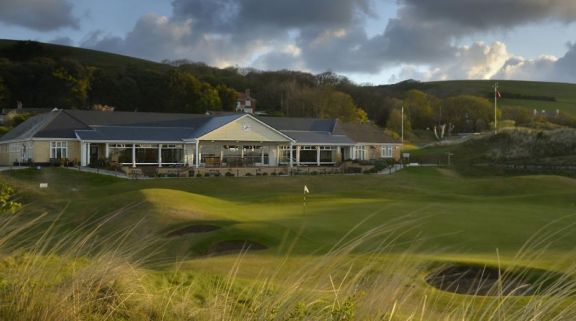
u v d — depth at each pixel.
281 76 133.00
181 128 63.34
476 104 114.81
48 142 56.09
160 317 7.35
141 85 110.75
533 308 6.04
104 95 109.00
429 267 12.94
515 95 141.38
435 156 80.25
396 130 105.25
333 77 131.00
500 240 19.31
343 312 6.09
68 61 109.88
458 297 10.02
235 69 146.38
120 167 52.84
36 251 7.91
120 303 7.02
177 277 10.16
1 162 68.19
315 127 71.06
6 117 91.56
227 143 62.72
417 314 7.73
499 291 7.07
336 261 6.98
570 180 47.06
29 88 108.88
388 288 6.48
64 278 7.18
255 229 20.55
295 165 66.12
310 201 32.41
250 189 47.09
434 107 117.81
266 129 62.72
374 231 7.93
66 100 104.06
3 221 8.34
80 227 8.98
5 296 6.57
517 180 45.97
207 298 8.34
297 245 18.31
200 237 20.05
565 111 125.56
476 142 82.81
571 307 5.97
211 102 105.00
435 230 20.97
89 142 55.97
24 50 136.88
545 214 26.02
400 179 52.62
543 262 13.65
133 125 61.38
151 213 23.92
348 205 29.34
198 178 50.19
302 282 6.77
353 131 72.69
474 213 26.02
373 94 126.06
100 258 7.59
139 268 9.43
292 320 6.34
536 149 75.94
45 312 6.42
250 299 7.77
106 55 154.38
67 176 48.28
